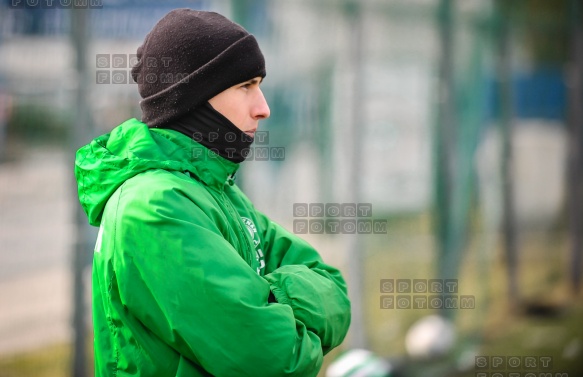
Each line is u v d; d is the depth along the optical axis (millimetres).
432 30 17641
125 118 13195
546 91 22500
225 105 6238
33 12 12609
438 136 17922
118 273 5617
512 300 21078
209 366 5461
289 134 15117
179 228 5551
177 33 6145
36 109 12859
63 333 13383
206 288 5457
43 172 13227
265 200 14773
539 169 22812
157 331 5613
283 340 5570
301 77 15164
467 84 18766
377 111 16797
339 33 15578
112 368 5914
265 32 14500
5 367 12938
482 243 19672
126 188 5793
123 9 12844
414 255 17812
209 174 6219
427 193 17922
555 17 22297
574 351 19453
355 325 15773
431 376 16859
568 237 23562
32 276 13359
